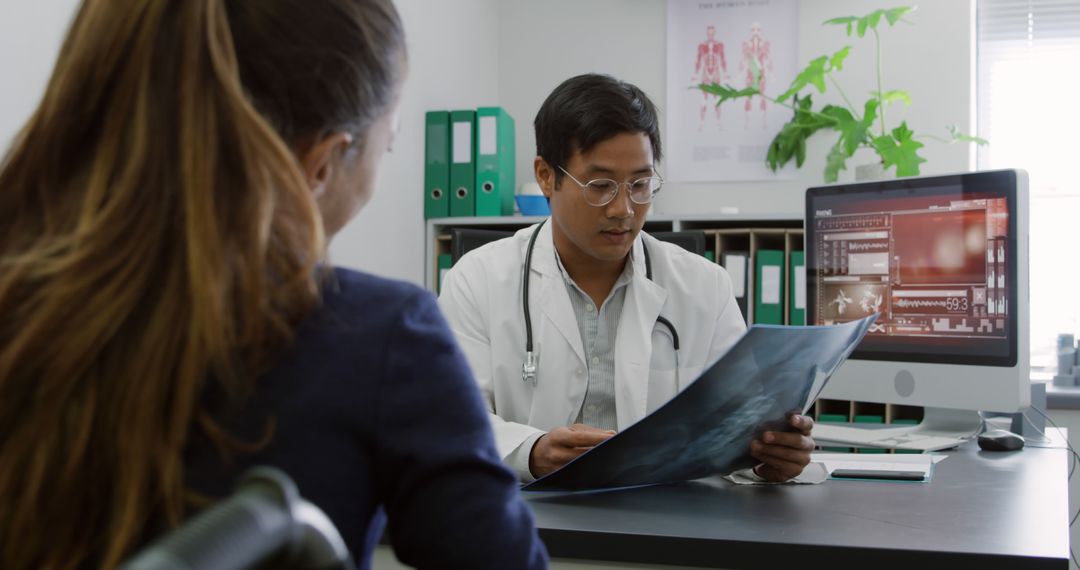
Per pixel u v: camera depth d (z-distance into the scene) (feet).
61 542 1.60
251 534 0.95
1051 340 10.82
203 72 1.70
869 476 4.41
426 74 9.80
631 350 5.32
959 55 10.51
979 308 5.60
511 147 10.63
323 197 2.04
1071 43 10.68
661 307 5.44
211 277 1.61
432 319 1.95
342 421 1.79
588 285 5.53
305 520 1.04
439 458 1.81
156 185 1.66
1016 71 10.84
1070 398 9.80
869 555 3.08
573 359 5.37
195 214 1.63
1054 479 4.40
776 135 11.00
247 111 1.69
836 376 6.23
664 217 9.21
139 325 1.63
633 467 3.76
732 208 11.03
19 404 1.63
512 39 11.80
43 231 1.71
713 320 5.56
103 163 1.68
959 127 10.50
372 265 8.84
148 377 1.60
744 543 3.20
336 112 1.89
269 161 1.69
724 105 11.16
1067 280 10.75
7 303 1.64
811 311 6.37
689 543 3.25
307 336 1.80
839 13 10.86
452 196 10.04
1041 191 10.80
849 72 10.80
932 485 4.26
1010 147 10.86
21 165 1.76
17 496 1.61
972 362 5.61
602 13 11.53
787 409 3.93
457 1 10.57
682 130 11.25
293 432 1.75
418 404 1.84
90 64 1.72
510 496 1.91
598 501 3.91
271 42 1.80
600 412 5.43
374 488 1.87
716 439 3.76
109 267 1.61
